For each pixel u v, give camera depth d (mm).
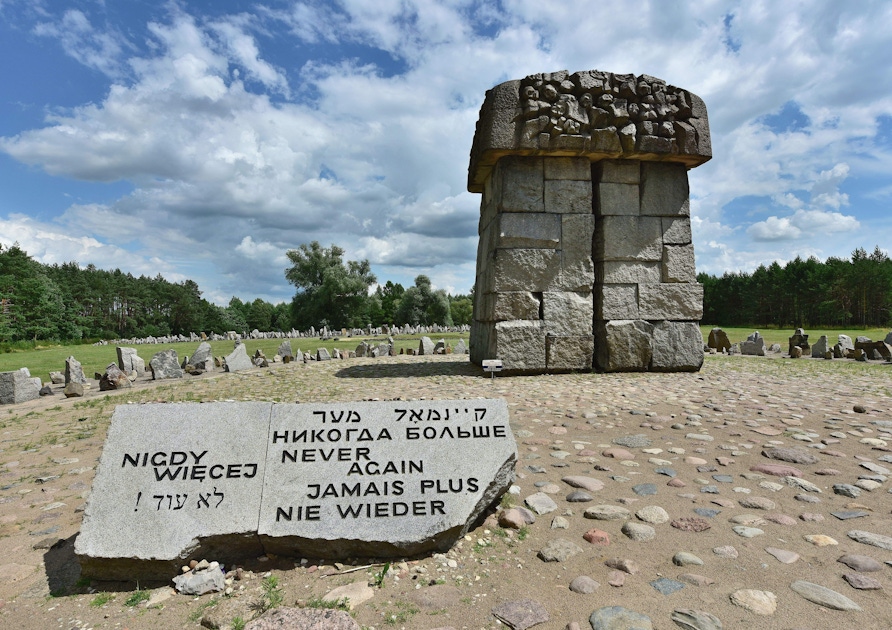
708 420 6254
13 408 8828
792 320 55375
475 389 8391
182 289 82875
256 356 15258
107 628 2645
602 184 10352
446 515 3342
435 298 51781
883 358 13805
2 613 2799
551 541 3408
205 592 2934
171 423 3506
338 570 3121
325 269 52594
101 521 3137
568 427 6070
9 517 4051
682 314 10445
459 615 2668
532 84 9820
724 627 2465
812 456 4871
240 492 3301
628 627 2471
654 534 3436
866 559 3025
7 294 48406
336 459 3484
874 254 55219
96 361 20609
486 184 11648
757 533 3410
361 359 15016
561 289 10102
